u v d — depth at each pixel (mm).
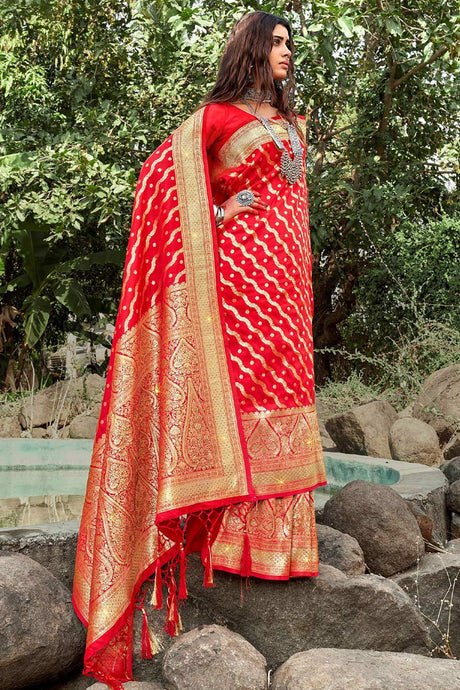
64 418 7938
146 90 9828
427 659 1983
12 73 9633
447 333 7047
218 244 2301
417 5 8430
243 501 2141
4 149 8867
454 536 3227
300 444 2279
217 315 2229
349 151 10391
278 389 2271
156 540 2152
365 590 2199
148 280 2281
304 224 2461
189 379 2176
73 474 4887
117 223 8594
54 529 2299
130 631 2072
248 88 2420
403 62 9070
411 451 4848
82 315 11086
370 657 1963
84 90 9719
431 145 10750
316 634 2193
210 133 2350
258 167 2352
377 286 8984
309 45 7082
